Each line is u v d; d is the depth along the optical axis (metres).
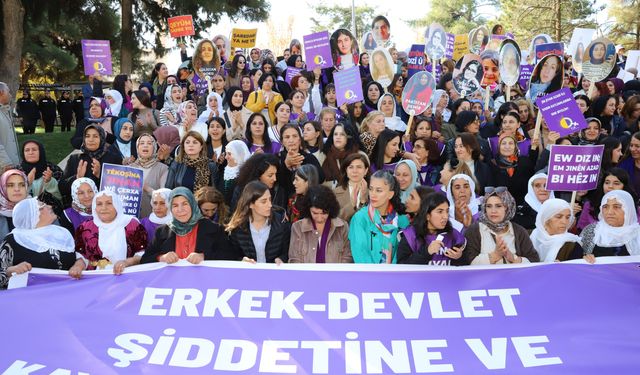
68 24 31.97
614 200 5.43
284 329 4.62
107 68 12.38
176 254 5.05
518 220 7.02
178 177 7.26
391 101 9.55
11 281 4.96
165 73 14.06
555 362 4.39
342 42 11.62
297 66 15.29
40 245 5.23
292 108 10.44
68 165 7.95
